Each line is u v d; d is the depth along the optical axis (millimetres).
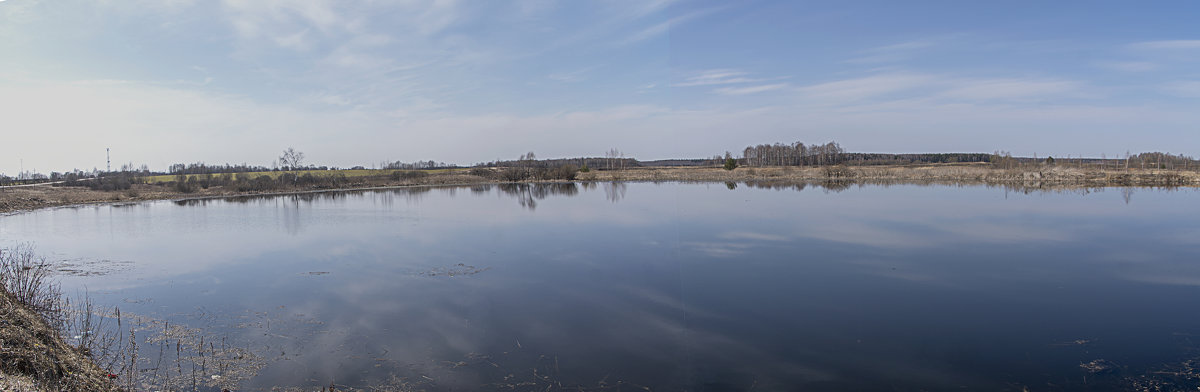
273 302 11805
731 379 7836
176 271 15109
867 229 21406
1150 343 9156
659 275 14219
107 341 9031
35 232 23656
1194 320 10250
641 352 8898
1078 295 12047
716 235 20391
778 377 8023
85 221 27859
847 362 8508
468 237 20953
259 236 21828
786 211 27703
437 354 8758
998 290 12484
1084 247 17438
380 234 22000
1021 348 9086
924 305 11445
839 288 12711
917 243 18328
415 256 17094
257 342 9219
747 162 105375
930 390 7625
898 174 59625
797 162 101938
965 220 23766
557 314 10883
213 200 42906
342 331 9844
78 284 13508
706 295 12164
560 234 21438
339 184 59312
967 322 10383
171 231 23609
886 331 9898
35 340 7297
